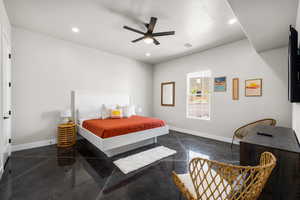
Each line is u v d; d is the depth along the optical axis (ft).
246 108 10.34
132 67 16.06
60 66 10.91
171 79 16.14
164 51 13.38
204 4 6.66
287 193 3.65
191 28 8.94
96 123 9.62
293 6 5.03
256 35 7.36
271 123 8.52
